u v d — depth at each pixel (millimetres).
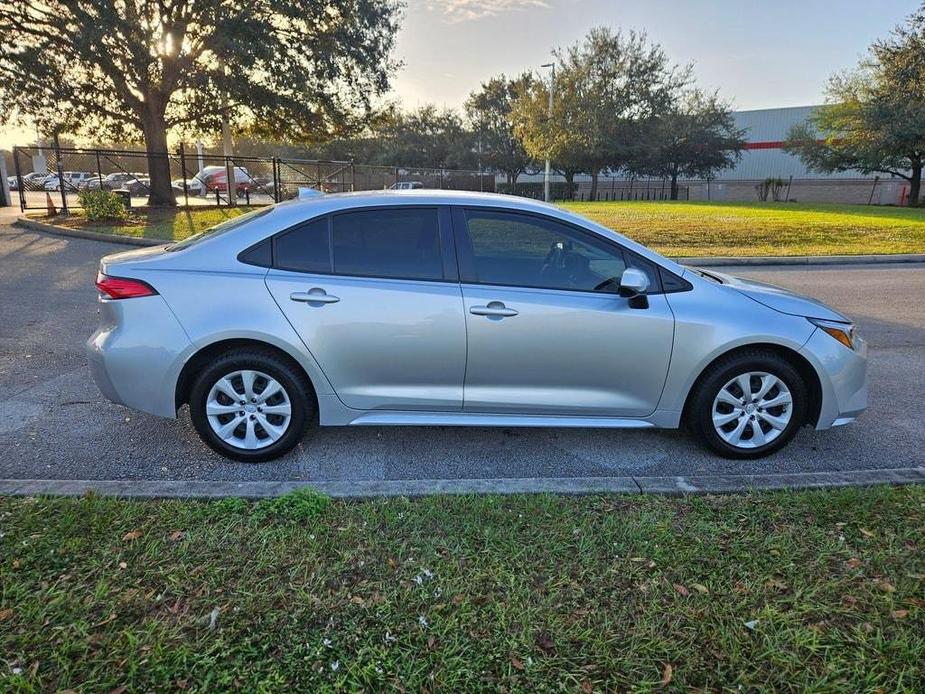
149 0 19250
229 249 3746
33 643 2174
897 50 33781
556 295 3770
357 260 3762
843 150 38125
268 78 21000
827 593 2541
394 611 2395
